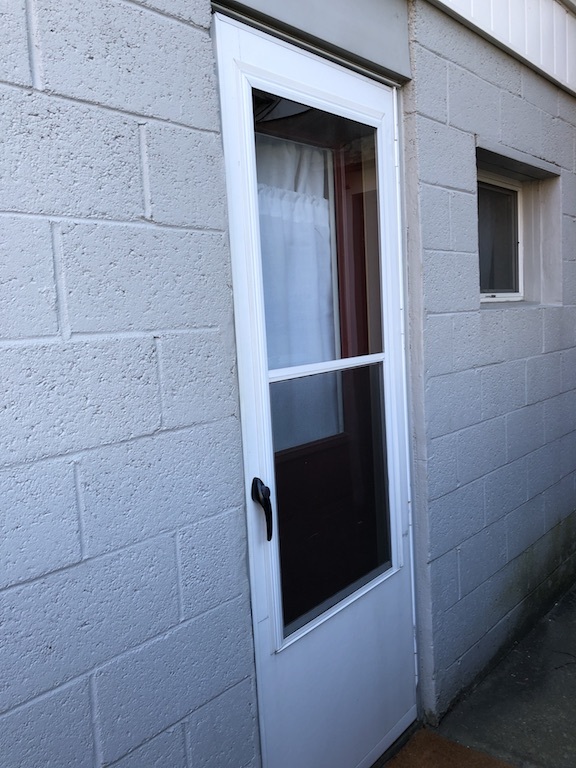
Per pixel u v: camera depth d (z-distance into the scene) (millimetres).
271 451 1782
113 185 1313
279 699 1825
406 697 2389
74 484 1276
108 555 1340
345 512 2127
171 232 1424
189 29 1445
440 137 2318
